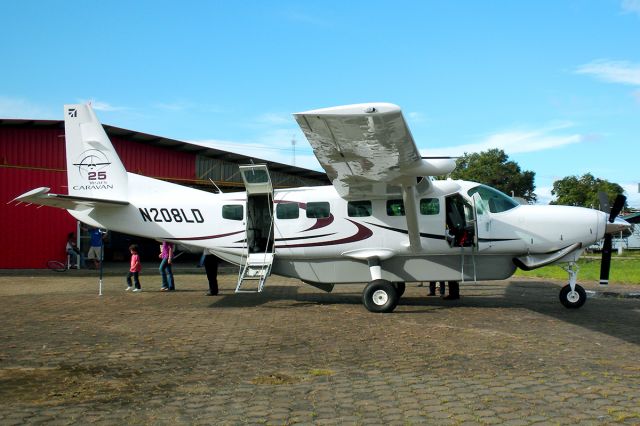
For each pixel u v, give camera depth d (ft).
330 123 23.93
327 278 37.45
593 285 51.31
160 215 40.01
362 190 34.76
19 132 77.82
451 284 39.99
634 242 139.33
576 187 172.86
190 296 43.06
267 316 31.96
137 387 17.02
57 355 21.61
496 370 18.69
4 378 18.16
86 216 41.04
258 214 38.91
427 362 20.01
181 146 87.20
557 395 15.69
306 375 18.35
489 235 34.68
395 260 36.50
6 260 72.08
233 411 14.65
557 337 24.66
